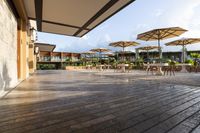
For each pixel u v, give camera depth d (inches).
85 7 217.2
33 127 61.2
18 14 225.3
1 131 57.6
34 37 418.0
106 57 885.2
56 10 228.1
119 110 83.3
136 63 602.2
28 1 199.0
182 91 136.6
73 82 206.8
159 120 69.0
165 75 312.5
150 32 302.5
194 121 67.7
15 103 96.7
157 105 92.4
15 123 65.1
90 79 246.5
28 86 169.9
